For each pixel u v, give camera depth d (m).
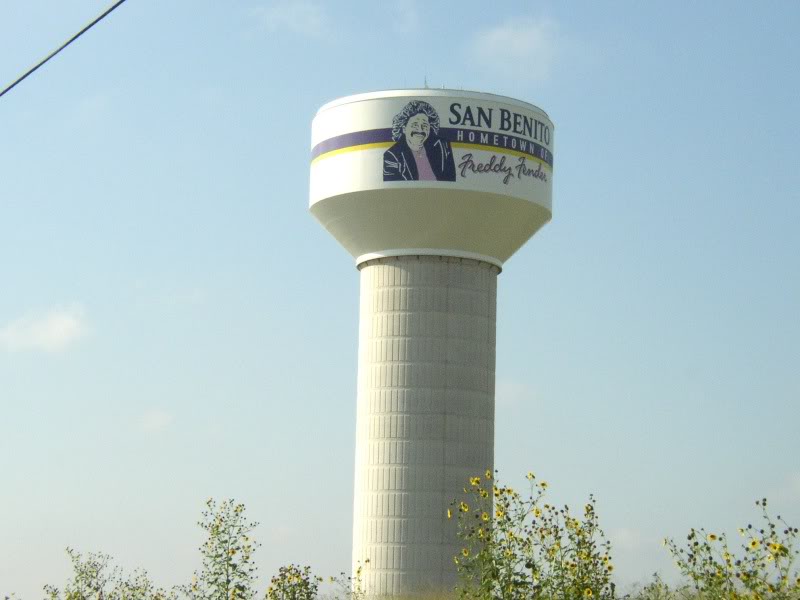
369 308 69.56
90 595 58.41
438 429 67.75
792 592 30.20
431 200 67.25
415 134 67.69
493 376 70.00
